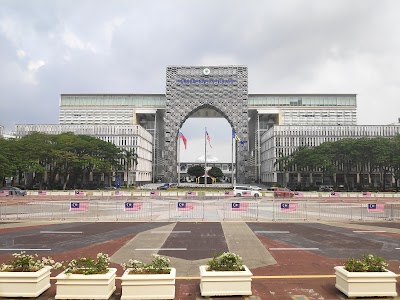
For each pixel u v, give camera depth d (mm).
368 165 100562
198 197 55750
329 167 88438
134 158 105625
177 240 19344
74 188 92625
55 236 20625
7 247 17453
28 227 24297
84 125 118438
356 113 147375
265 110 146500
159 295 9547
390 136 110000
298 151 98688
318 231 22672
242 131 125125
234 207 29609
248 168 123812
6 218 29312
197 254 15938
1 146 74062
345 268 10500
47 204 41781
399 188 95875
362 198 56219
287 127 117000
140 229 23359
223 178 178750
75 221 27500
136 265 10117
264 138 134875
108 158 95500
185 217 29797
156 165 149875
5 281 9883
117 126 116938
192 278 12188
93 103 149375
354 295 9867
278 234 21422
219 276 10031
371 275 9953
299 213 33125
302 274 12680
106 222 26969
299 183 111062
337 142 89562
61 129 119125
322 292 10648
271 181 119062
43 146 80062
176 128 126125
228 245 18000
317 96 149000
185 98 127188
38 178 100750
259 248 17281
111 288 9930
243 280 10055
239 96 126688
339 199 52812
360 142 84062
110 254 15930
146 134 130000
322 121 147125
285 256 15570
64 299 9523
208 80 127562
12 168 69688
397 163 82688
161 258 10305
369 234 21531
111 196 57531
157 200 49312
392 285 9969
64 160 83438
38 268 10422
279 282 11680
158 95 148750
